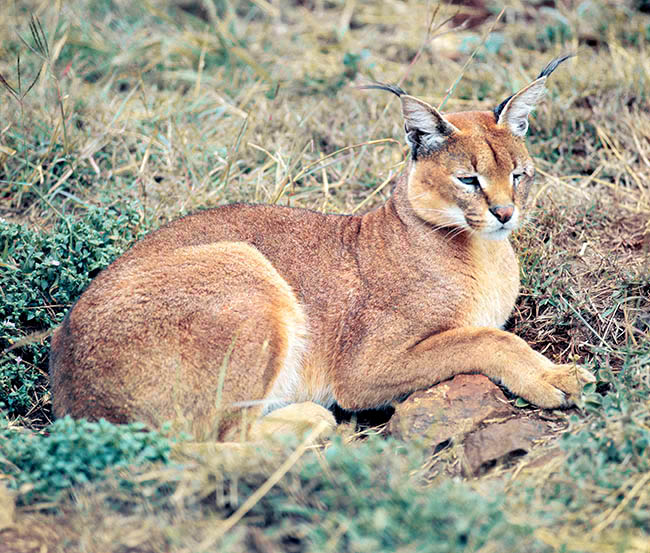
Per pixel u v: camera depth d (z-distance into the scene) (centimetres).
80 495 675
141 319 793
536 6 1656
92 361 780
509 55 1486
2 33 1484
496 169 838
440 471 735
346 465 667
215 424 772
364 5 1706
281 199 1170
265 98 1405
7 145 1244
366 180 1216
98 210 1059
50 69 1209
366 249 886
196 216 908
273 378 820
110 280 827
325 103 1385
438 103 1364
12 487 698
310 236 898
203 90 1448
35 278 982
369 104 1372
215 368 793
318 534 605
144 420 772
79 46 1498
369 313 863
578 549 597
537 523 615
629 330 876
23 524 657
